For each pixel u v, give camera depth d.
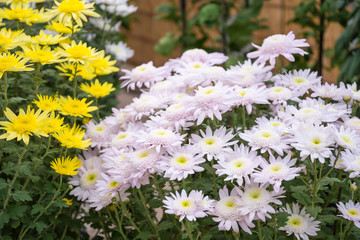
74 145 0.97
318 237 0.95
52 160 1.04
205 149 0.92
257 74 1.05
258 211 0.87
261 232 0.93
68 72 1.10
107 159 1.01
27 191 0.98
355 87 1.02
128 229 1.06
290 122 0.93
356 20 1.39
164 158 0.92
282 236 0.93
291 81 1.03
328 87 1.00
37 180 0.99
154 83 1.16
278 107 1.01
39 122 0.92
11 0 1.12
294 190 0.92
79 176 1.06
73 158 1.02
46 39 1.04
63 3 1.08
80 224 1.09
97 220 1.07
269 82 1.11
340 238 0.93
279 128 0.90
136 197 1.00
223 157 0.91
